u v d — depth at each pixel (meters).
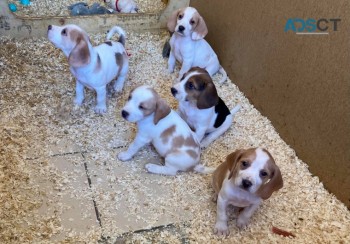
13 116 1.04
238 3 1.21
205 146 1.06
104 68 1.03
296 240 0.86
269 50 1.12
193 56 1.23
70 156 0.98
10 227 0.80
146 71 1.29
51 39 0.94
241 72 1.26
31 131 1.02
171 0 1.40
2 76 1.15
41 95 1.12
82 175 0.94
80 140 1.02
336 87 0.92
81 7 1.41
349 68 0.88
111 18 1.38
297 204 0.94
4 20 1.26
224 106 1.07
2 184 0.88
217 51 1.36
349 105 0.89
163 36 1.45
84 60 0.96
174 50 1.25
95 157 0.99
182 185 0.95
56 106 1.10
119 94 1.18
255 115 1.19
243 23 1.20
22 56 1.24
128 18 1.39
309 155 1.03
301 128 1.04
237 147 1.07
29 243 0.78
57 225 0.82
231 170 0.78
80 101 1.11
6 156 0.94
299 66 1.02
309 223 0.90
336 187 0.96
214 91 0.97
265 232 0.87
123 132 1.07
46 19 1.30
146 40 1.42
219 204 0.83
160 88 1.23
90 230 0.83
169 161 0.94
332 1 0.91
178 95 0.96
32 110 1.07
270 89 1.14
